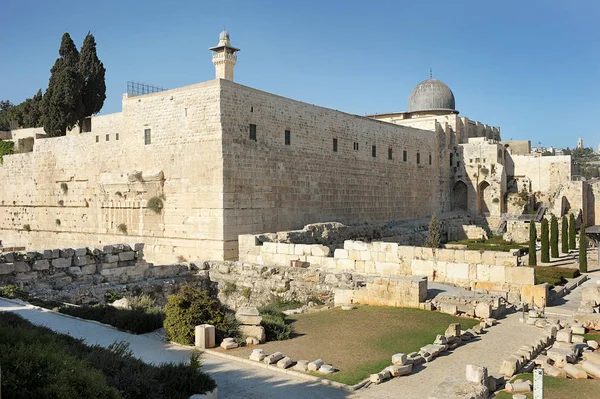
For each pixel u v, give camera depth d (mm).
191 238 40906
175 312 18625
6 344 12289
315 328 20453
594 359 15945
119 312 20625
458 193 84438
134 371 13047
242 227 40812
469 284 27391
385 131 62312
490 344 18266
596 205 77688
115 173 45781
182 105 41562
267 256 34562
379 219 60406
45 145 54750
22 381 10367
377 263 30125
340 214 53125
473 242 64812
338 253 31484
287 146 45969
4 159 59656
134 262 28797
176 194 41938
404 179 66750
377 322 20922
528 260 47562
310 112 48969
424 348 17047
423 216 72000
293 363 16094
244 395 13555
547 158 83438
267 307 24703
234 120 40438
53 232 53688
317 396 13523
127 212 45781
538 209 78750
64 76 61062
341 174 53375
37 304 22547
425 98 91188
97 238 48781
